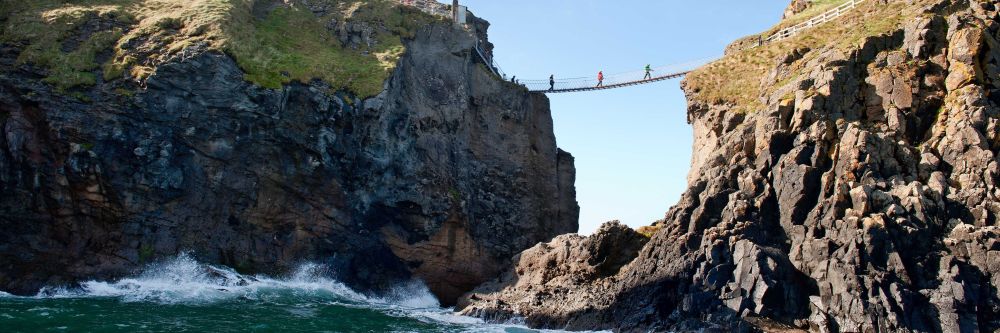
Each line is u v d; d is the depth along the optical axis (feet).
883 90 176.55
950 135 165.37
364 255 192.44
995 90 171.94
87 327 118.42
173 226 168.04
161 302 146.61
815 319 141.38
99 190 161.48
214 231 172.96
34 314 125.29
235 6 206.39
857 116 175.22
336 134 190.80
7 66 165.68
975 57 175.32
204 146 174.60
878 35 187.42
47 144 160.76
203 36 187.42
